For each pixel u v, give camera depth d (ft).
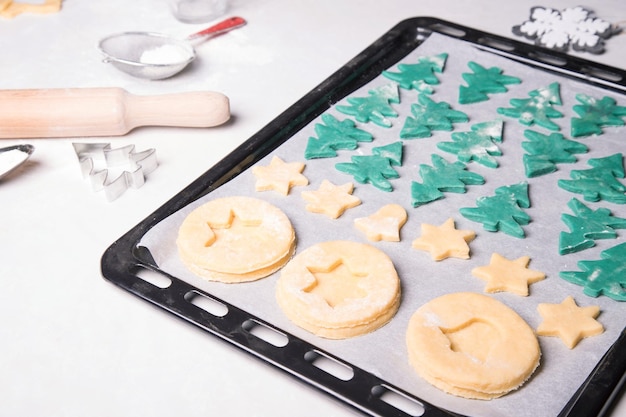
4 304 2.83
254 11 4.57
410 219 3.19
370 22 4.49
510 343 2.60
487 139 3.58
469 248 3.06
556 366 2.61
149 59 4.02
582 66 4.01
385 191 3.33
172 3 4.58
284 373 2.55
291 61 4.17
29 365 2.62
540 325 2.73
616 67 4.04
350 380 2.50
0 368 2.61
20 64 4.12
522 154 3.54
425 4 4.64
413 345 2.58
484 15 4.52
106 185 3.24
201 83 3.99
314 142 3.52
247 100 3.88
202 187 3.25
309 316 2.67
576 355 2.66
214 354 2.65
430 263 3.00
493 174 3.43
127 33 4.08
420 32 4.29
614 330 2.74
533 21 4.36
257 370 2.61
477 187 3.36
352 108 3.74
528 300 2.85
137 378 2.58
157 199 3.30
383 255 2.93
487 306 2.73
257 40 4.33
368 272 2.86
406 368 2.58
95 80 3.99
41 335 2.72
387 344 2.66
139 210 3.25
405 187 3.35
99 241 3.10
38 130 3.53
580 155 3.55
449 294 2.79
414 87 3.92
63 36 4.34
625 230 3.18
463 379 2.47
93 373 2.59
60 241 3.10
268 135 3.52
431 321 2.67
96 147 3.43
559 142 3.57
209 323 2.69
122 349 2.67
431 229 3.11
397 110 3.78
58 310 2.81
